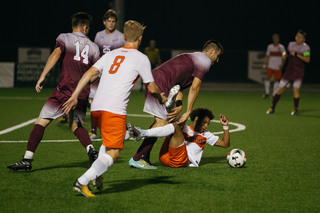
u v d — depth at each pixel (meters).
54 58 13.68
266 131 22.39
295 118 27.64
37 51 53.78
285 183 12.66
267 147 18.23
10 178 12.83
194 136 14.76
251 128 23.38
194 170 14.12
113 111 10.81
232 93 48.72
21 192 11.49
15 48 61.53
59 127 23.05
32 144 13.32
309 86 60.62
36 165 14.48
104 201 10.83
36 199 10.95
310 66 63.81
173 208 10.39
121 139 10.90
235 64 60.69
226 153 17.06
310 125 24.64
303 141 19.62
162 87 13.74
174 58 14.12
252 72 60.06
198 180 12.88
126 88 10.98
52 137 19.98
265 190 11.95
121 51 11.33
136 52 11.25
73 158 15.62
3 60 61.44
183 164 14.38
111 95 10.90
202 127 14.70
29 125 23.48
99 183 11.43
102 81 11.18
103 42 21.11
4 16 74.75
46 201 10.79
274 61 40.88
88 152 13.27
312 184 12.59
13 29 74.94
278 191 11.86
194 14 77.44
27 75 50.19
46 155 16.08
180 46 77.75
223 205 10.66
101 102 10.93
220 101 38.78
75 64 13.86
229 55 60.72
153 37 77.44
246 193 11.65
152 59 47.25
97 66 11.34
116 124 10.83
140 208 10.36
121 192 11.59
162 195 11.38
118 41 21.11
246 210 10.34
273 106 30.11
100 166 10.76
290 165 14.99
